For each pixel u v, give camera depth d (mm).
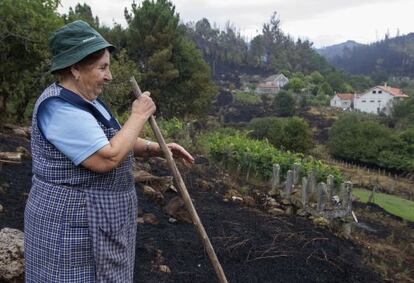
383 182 29297
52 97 1816
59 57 1831
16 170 5227
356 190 20984
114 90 12008
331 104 77938
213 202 6145
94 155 1761
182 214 5047
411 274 5957
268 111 66688
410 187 28688
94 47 1814
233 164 8203
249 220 5621
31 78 8422
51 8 8508
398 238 8516
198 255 4266
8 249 3082
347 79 105688
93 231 1836
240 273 4184
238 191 6879
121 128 1944
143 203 5203
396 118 56906
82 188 1837
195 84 25109
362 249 6312
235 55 104562
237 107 68250
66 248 1826
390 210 15844
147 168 6512
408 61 156000
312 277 4520
